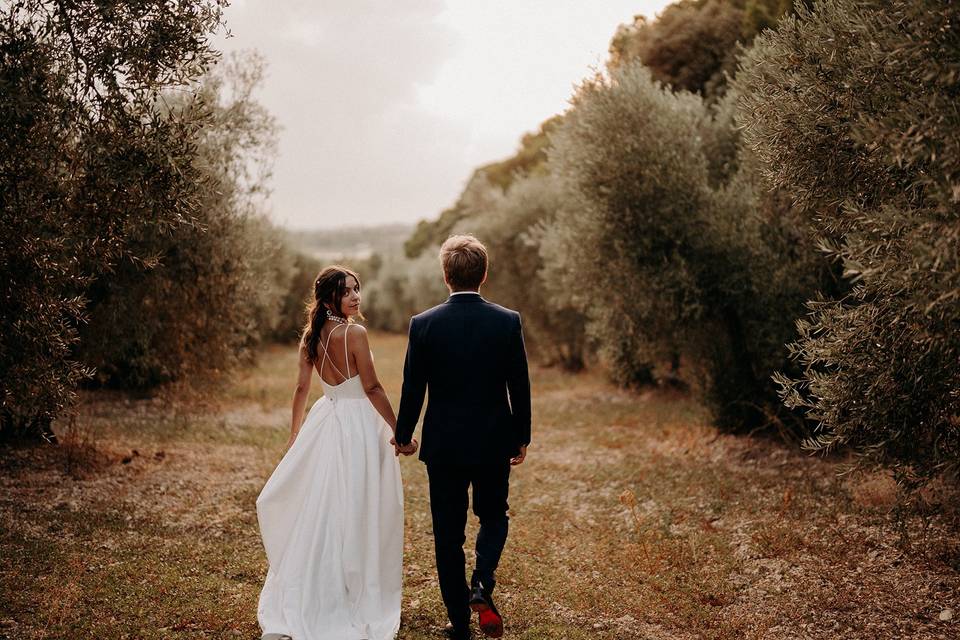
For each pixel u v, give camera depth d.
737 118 5.04
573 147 8.46
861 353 3.79
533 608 4.13
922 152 2.88
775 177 4.51
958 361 3.54
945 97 2.90
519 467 8.09
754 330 7.52
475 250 3.61
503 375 3.53
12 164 4.46
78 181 4.73
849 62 3.82
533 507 6.43
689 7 13.65
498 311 3.56
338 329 3.79
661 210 7.79
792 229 6.96
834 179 4.02
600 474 7.34
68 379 5.03
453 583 3.55
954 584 3.98
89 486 6.14
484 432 3.46
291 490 3.69
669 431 9.01
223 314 9.06
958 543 4.46
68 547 4.69
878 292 3.64
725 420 8.16
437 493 3.55
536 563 4.95
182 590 4.11
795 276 7.00
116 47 4.54
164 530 5.23
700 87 12.81
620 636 3.77
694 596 4.27
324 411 3.81
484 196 20.97
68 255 4.96
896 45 3.05
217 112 7.77
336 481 3.66
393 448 3.89
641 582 4.54
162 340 8.97
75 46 4.60
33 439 7.05
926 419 3.77
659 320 8.36
